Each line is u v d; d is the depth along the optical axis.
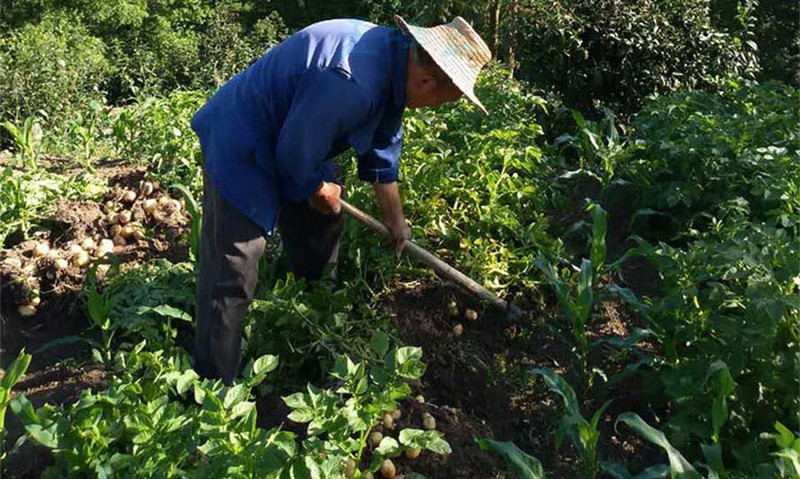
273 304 4.02
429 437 3.15
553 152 6.73
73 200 5.59
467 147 5.82
